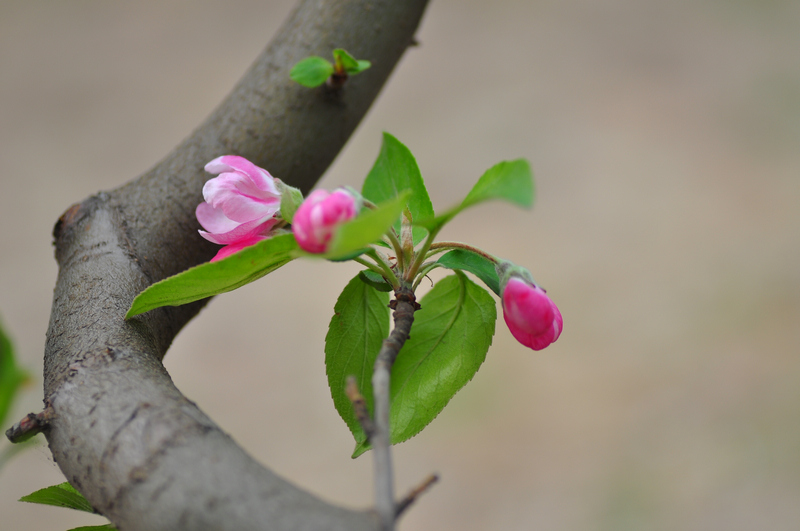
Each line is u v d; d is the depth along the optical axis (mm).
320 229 654
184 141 751
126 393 661
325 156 760
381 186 707
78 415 659
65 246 724
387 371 652
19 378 763
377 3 765
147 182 740
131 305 689
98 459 651
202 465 644
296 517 633
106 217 728
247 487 639
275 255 669
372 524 631
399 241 687
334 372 700
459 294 707
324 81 740
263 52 764
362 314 702
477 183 660
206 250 739
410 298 682
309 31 761
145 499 643
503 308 686
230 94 758
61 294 705
